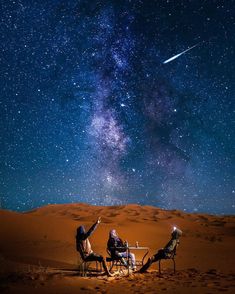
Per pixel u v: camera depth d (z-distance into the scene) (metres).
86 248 9.09
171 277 8.27
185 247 14.08
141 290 6.82
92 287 7.15
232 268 10.13
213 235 18.34
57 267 10.09
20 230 15.90
